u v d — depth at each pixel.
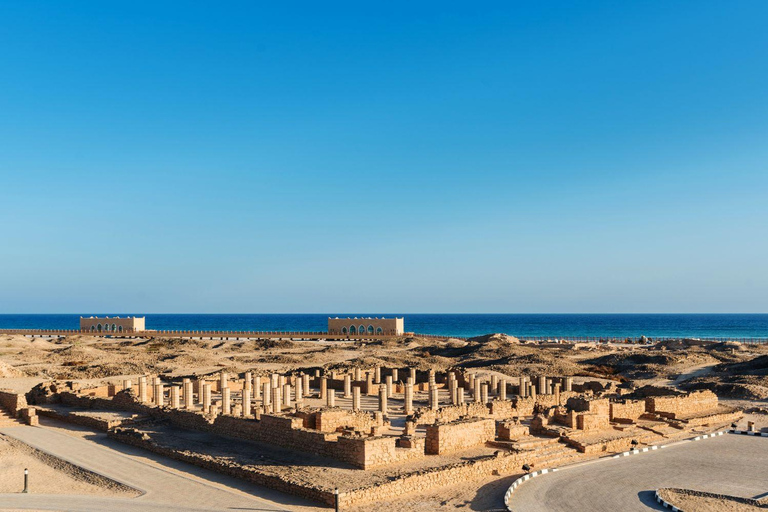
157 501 28.23
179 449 36.34
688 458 37.56
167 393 59.31
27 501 28.30
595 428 43.12
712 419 48.88
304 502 28.16
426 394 64.44
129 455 36.81
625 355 98.44
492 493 30.30
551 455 36.47
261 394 59.84
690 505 28.47
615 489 31.14
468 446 37.28
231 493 29.41
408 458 34.03
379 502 28.47
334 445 33.50
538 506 28.52
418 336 148.75
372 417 41.28
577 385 64.94
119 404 49.94
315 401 56.69
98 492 29.92
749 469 35.16
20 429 44.72
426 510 27.67
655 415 47.94
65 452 37.38
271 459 33.72
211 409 44.81
